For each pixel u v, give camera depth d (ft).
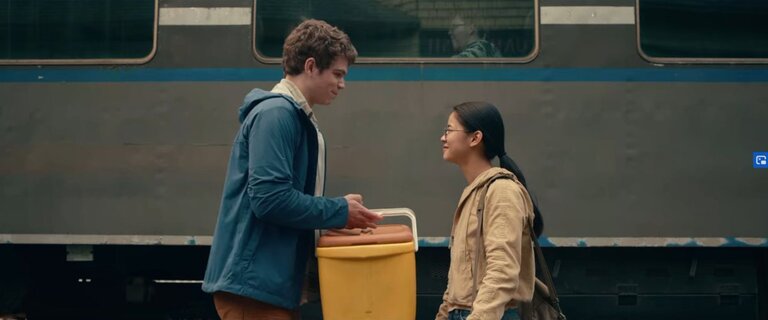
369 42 18.94
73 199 19.02
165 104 18.98
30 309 21.91
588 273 19.67
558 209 18.72
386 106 18.74
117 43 19.16
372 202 18.67
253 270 9.71
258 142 9.65
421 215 18.65
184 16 19.03
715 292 19.74
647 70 18.90
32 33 19.31
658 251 19.71
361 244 9.99
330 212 9.89
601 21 18.89
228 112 18.90
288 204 9.53
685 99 18.95
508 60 18.78
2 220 19.10
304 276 10.30
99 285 22.21
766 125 19.01
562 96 18.81
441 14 18.93
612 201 18.78
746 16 19.11
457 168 18.63
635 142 18.84
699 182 18.88
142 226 18.90
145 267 22.00
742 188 18.94
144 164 18.93
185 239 18.84
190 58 18.98
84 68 19.13
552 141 18.75
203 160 18.85
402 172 18.67
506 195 9.60
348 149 18.71
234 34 18.97
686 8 19.06
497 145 10.32
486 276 9.33
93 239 18.94
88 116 19.08
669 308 19.71
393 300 10.03
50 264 21.95
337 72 10.43
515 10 18.89
